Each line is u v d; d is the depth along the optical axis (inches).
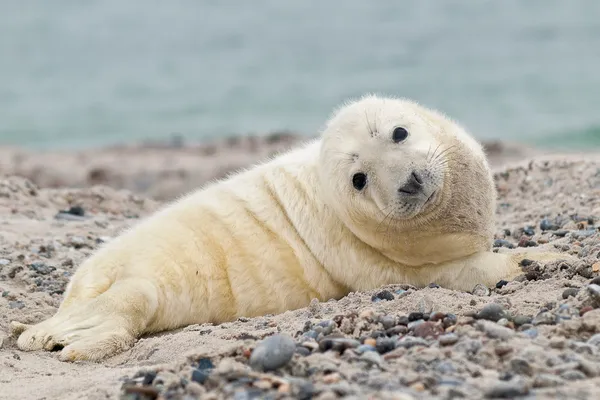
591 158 1041.5
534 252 689.6
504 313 544.1
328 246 695.1
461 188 669.3
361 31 4217.5
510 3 4722.0
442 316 542.3
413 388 433.1
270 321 620.7
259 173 737.6
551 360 460.1
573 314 539.2
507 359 469.4
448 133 692.1
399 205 644.1
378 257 692.1
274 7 5433.1
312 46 3873.0
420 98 2598.4
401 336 525.0
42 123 2628.0
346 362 480.7
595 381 434.6
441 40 3745.1
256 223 700.7
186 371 482.6
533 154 1673.2
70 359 611.5
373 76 3058.6
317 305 627.2
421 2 5147.6
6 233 898.1
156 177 1606.8
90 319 637.9
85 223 979.9
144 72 3494.1
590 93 2482.8
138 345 621.6
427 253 675.4
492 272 669.3
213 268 681.0
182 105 2795.3
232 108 2694.4
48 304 728.3
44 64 3791.8
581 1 4537.4
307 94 2832.2
